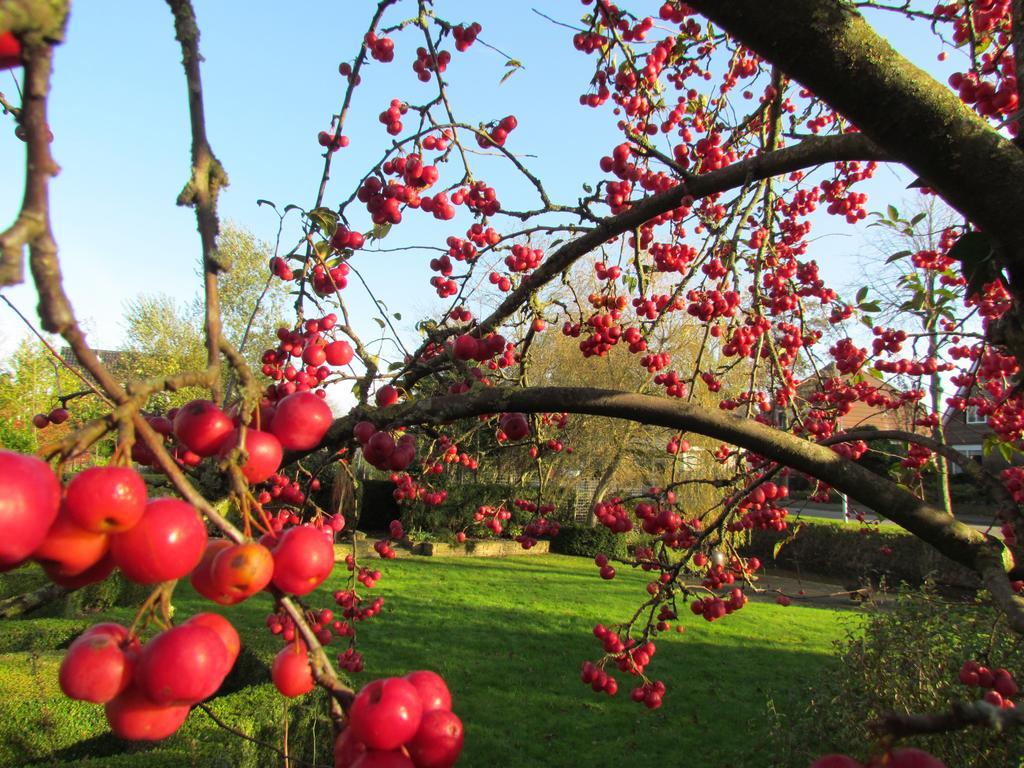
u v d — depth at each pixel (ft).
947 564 36.76
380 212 8.02
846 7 3.96
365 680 21.84
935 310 12.48
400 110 8.91
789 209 12.93
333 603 29.58
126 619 26.14
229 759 12.49
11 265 1.84
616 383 43.96
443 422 6.14
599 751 18.12
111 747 14.20
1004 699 7.38
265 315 39.01
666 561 9.65
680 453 11.46
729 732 19.22
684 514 11.89
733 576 10.63
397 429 6.08
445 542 47.85
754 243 11.50
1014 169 4.05
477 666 24.09
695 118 12.62
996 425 12.38
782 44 3.99
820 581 41.42
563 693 21.98
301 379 7.52
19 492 2.21
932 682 13.21
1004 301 11.51
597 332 10.54
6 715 13.26
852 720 14.37
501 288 11.46
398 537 11.84
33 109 1.97
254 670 18.45
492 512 14.53
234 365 2.81
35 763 13.08
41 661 15.93
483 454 13.70
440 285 11.07
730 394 37.63
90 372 2.31
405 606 31.63
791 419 12.78
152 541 2.49
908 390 13.42
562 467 45.50
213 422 3.29
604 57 10.57
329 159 7.89
